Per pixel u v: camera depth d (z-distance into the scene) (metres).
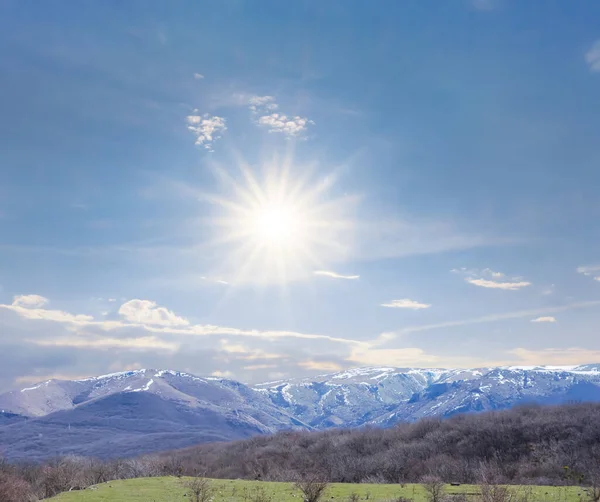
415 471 105.12
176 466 102.56
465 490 52.88
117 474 87.19
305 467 122.62
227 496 51.69
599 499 45.16
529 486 57.12
